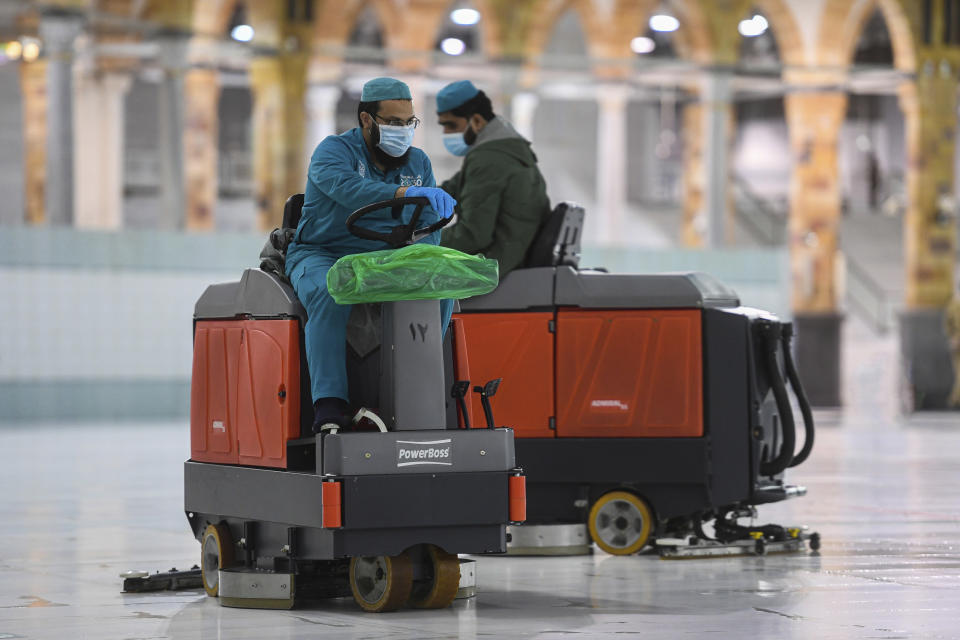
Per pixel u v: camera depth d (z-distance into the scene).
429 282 14.09
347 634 12.96
